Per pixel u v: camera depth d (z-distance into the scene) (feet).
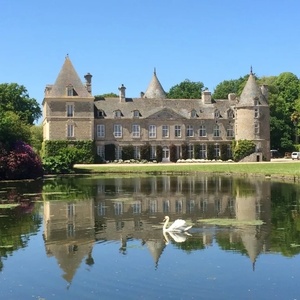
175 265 55.11
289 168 196.34
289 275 51.52
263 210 92.99
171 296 45.73
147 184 151.12
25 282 50.19
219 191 127.13
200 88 423.64
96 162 285.84
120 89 303.07
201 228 75.46
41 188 140.26
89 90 295.69
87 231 74.43
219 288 47.75
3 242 67.56
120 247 63.87
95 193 125.08
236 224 78.33
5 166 171.53
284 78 391.45
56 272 53.31
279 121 350.02
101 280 50.37
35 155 181.37
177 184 150.51
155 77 345.72
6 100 341.82
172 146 298.15
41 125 366.43
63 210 95.61
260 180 161.89
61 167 207.92
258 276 51.29
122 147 294.05
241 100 298.97
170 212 92.32
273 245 63.82
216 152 304.50
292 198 110.22
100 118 291.17
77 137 282.77
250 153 292.61
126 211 94.02
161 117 298.76
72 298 45.68
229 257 58.23
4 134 176.55
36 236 71.15
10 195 121.49
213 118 304.50
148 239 68.23
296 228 74.74
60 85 284.00
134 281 49.90
